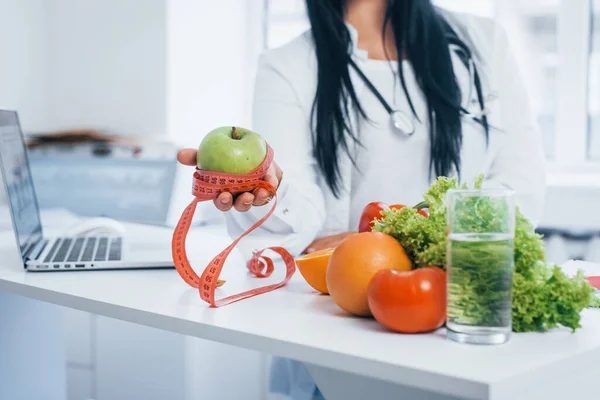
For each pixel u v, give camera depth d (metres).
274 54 2.09
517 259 0.90
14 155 1.50
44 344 1.67
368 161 2.07
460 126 2.05
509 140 2.13
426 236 0.95
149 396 2.22
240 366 2.29
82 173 2.75
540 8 3.12
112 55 3.13
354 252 0.95
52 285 1.20
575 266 1.39
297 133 2.04
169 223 2.61
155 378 2.20
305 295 1.13
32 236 1.51
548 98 3.17
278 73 2.06
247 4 3.45
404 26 2.06
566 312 0.89
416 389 0.95
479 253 0.83
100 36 3.15
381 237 0.96
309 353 0.84
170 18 3.01
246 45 3.46
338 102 2.01
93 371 2.29
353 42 2.04
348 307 0.96
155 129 3.05
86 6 3.17
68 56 3.23
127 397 2.27
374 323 0.95
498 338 0.84
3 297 1.53
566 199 2.71
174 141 2.97
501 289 0.84
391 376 0.77
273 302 1.08
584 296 0.88
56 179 2.75
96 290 1.16
